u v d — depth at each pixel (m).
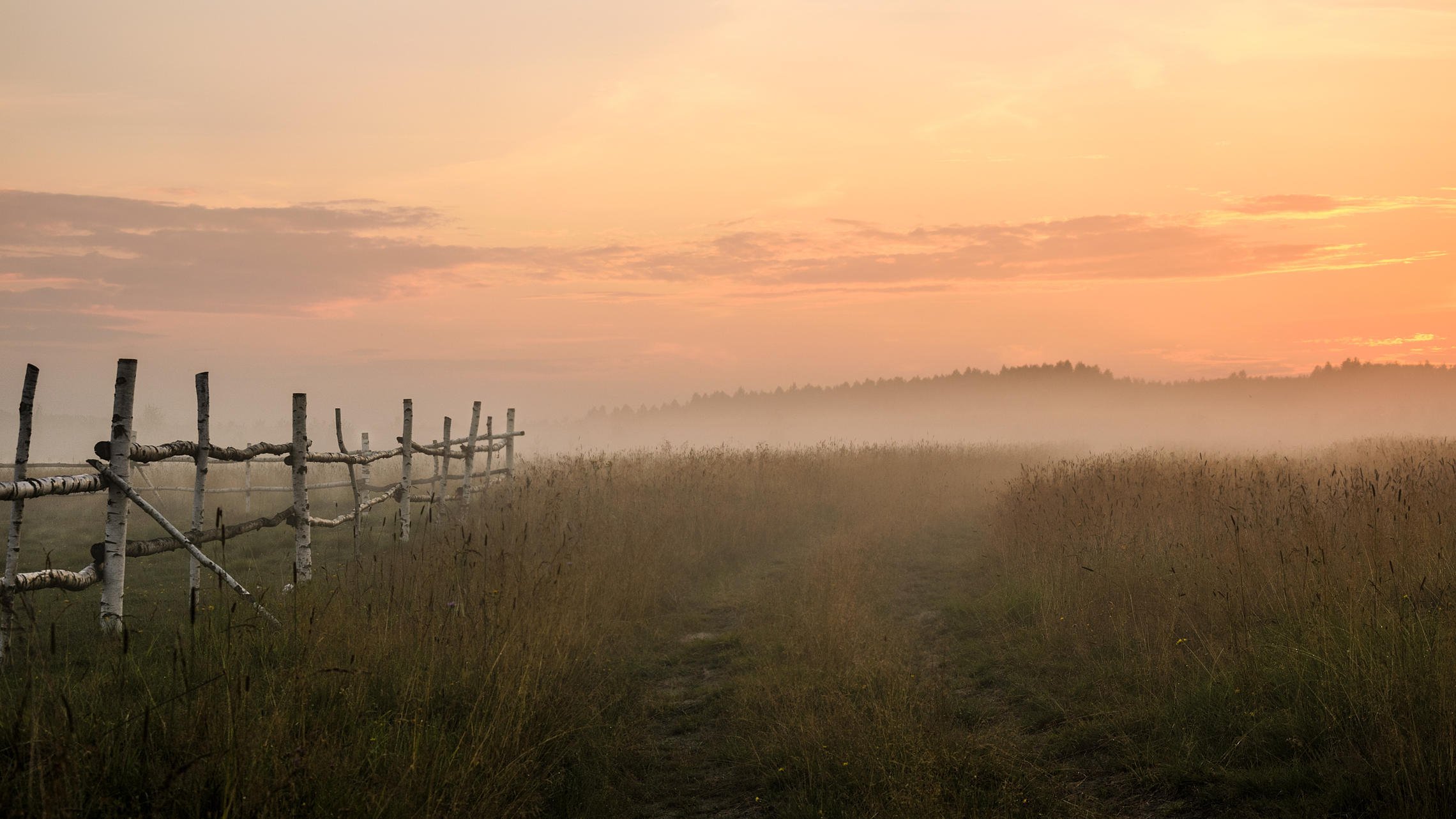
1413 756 3.60
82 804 3.00
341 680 4.52
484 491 14.20
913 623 8.10
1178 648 5.70
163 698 4.10
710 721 5.63
